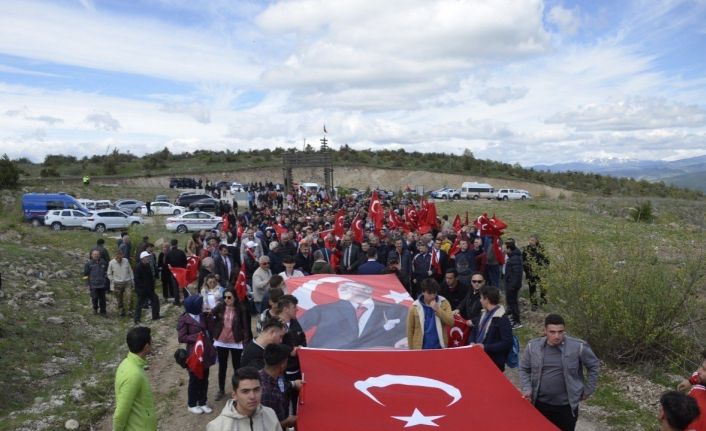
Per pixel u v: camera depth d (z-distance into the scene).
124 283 15.84
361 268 12.00
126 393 5.32
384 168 95.75
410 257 13.30
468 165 99.38
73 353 12.28
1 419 8.54
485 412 5.42
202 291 9.87
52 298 16.41
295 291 9.30
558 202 52.34
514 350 6.98
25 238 27.00
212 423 4.37
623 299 10.15
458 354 6.47
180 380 10.59
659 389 9.11
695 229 28.19
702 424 4.83
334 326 8.62
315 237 16.67
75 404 9.22
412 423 5.19
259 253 15.52
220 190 62.31
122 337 13.67
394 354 6.39
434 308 7.62
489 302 7.11
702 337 9.78
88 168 82.00
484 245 14.89
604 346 10.30
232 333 9.04
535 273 12.83
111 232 35.59
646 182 87.25
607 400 8.86
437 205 51.56
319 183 91.88
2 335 12.14
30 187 54.31
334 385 5.80
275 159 101.19
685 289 9.97
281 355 5.19
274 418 4.50
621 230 26.73
